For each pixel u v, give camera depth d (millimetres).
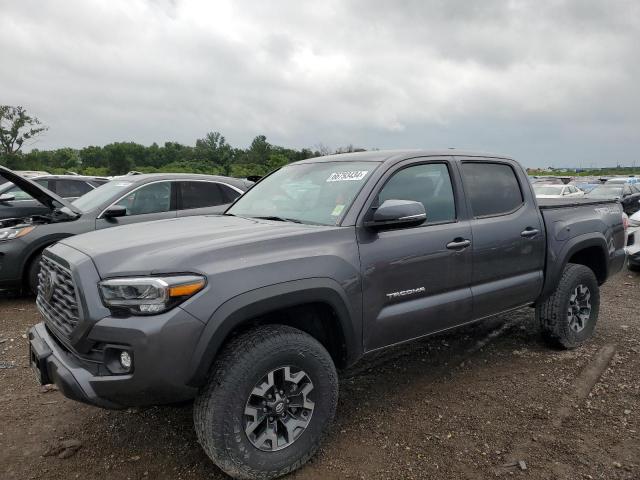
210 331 2443
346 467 2834
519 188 4320
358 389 3846
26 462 2896
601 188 20438
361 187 3307
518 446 3039
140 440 3125
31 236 6098
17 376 4078
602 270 5031
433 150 3814
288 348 2656
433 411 3486
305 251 2854
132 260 2559
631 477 2727
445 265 3506
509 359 4430
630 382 3910
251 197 4137
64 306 2693
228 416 2494
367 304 3070
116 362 2445
